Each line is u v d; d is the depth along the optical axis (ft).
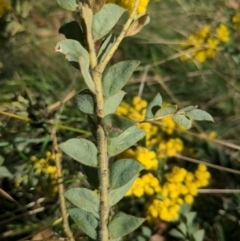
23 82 2.75
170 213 2.27
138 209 2.49
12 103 2.45
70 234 2.01
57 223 2.25
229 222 2.64
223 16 3.63
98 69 1.00
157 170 2.42
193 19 3.64
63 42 0.98
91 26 0.99
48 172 2.30
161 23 3.58
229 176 2.89
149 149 2.52
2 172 2.31
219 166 2.64
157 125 2.72
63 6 0.97
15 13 2.39
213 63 3.51
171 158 2.86
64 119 2.85
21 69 2.84
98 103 1.02
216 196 2.76
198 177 2.29
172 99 3.27
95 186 1.15
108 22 1.00
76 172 2.52
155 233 2.53
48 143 2.66
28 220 2.39
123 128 1.00
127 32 1.03
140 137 1.08
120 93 1.05
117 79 1.02
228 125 3.18
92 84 0.98
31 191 2.44
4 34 2.43
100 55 1.04
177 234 2.36
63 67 3.10
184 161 2.86
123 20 3.38
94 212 1.15
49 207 2.38
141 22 1.03
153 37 3.53
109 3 1.10
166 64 3.50
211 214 2.69
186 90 3.43
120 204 2.47
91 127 1.07
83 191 1.15
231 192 2.65
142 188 2.23
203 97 3.40
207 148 2.94
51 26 3.24
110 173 1.11
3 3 2.35
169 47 3.51
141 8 1.14
